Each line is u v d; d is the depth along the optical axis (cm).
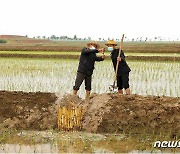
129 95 1011
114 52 1122
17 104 1010
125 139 866
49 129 959
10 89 1510
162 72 1975
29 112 990
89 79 1148
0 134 907
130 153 770
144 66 2247
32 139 865
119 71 1115
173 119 920
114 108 959
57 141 852
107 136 891
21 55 3081
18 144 831
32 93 1060
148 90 1484
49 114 988
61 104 1016
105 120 938
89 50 1114
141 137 882
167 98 997
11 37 11588
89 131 937
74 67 2233
